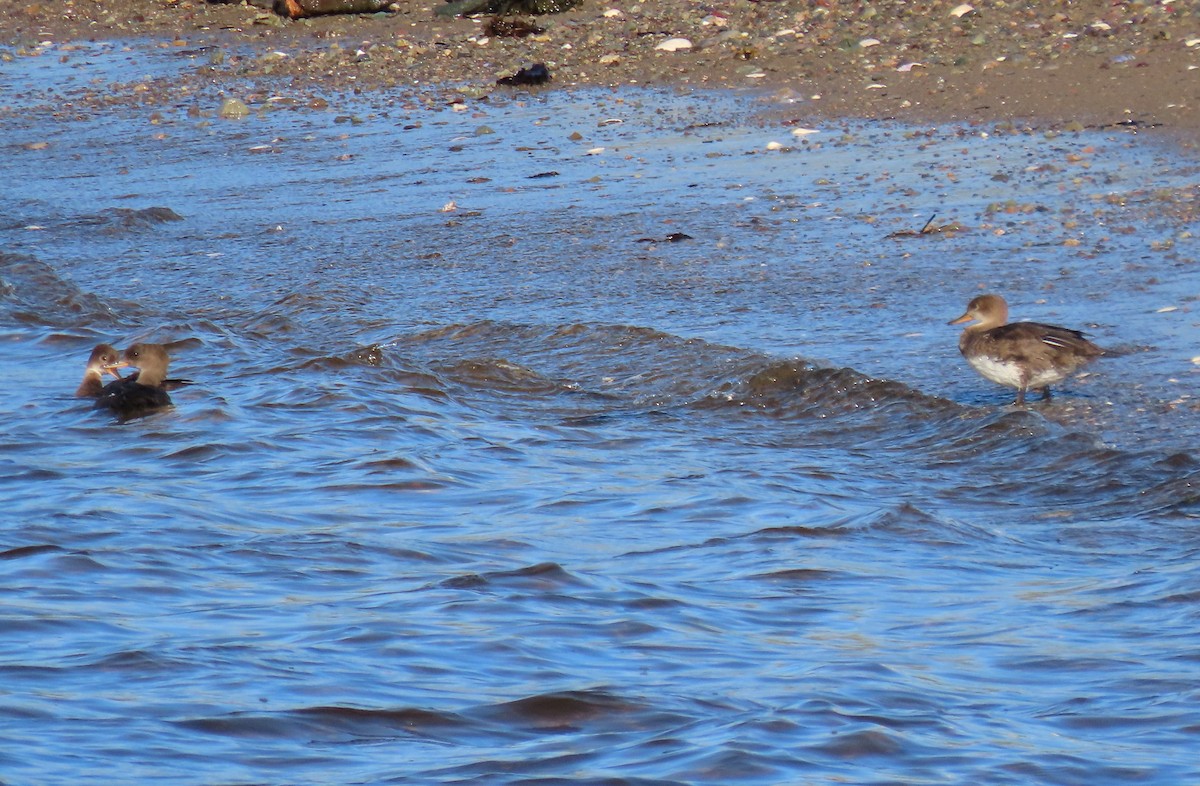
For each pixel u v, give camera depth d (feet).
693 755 45.09
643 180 152.76
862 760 44.91
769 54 194.39
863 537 71.15
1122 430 87.40
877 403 95.09
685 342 106.93
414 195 155.33
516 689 50.88
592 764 44.47
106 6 265.75
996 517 76.74
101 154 183.73
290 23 244.01
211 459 87.15
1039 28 188.85
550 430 94.22
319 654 54.19
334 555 68.49
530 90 193.98
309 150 177.58
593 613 59.57
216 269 136.98
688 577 65.10
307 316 121.60
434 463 85.10
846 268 122.01
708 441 91.56
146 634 56.39
